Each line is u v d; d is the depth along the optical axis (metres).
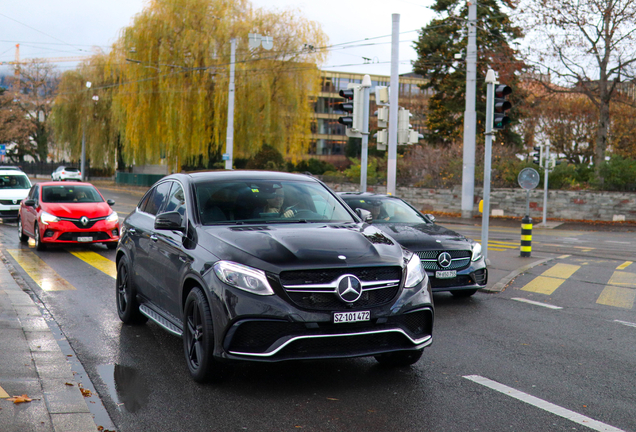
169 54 38.53
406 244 8.84
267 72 37.94
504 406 4.71
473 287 9.09
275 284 4.80
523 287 10.66
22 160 85.19
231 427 4.25
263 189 6.41
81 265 12.56
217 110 37.69
